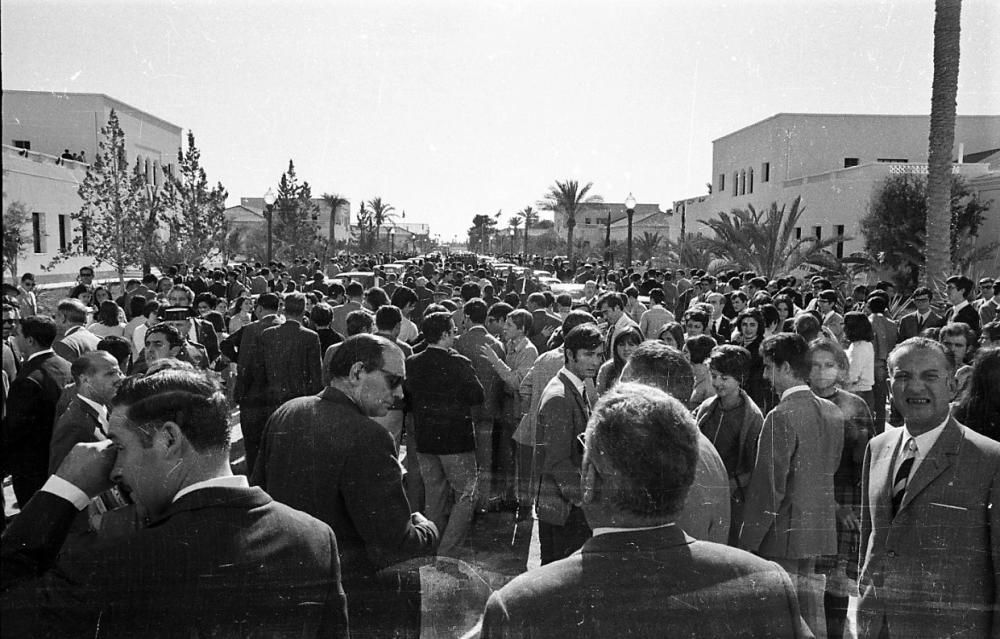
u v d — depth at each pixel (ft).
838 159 73.20
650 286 37.47
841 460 10.78
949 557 7.66
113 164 41.32
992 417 9.32
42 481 11.46
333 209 125.49
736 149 84.12
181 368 6.15
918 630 7.63
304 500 8.19
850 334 18.42
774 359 10.60
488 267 80.74
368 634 7.97
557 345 19.80
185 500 5.73
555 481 12.04
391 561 8.40
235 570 5.57
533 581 5.20
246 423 18.30
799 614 5.34
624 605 4.97
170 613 5.33
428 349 15.30
